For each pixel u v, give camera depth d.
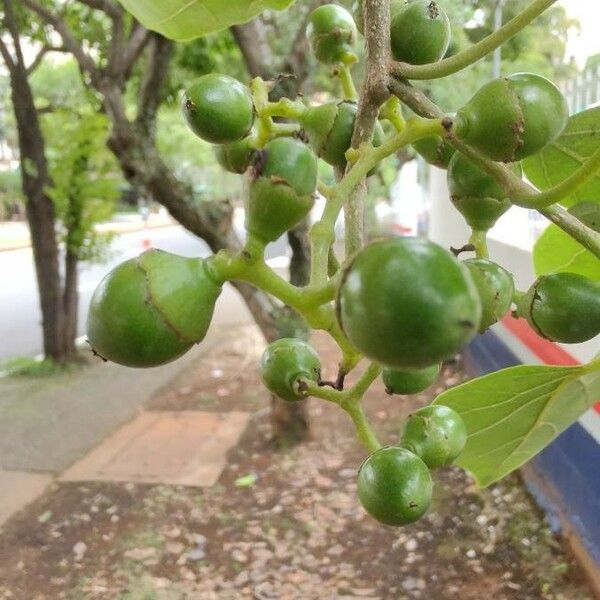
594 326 1.07
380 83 0.96
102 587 4.05
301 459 5.32
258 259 0.90
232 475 5.19
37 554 4.36
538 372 1.26
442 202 6.37
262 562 4.21
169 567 4.21
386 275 0.67
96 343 0.90
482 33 3.88
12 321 10.44
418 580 3.96
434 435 1.09
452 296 0.66
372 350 0.69
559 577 3.76
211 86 1.07
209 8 1.19
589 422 3.58
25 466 5.46
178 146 9.27
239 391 6.91
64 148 7.77
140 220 21.14
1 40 7.45
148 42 5.08
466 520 4.37
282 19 5.17
